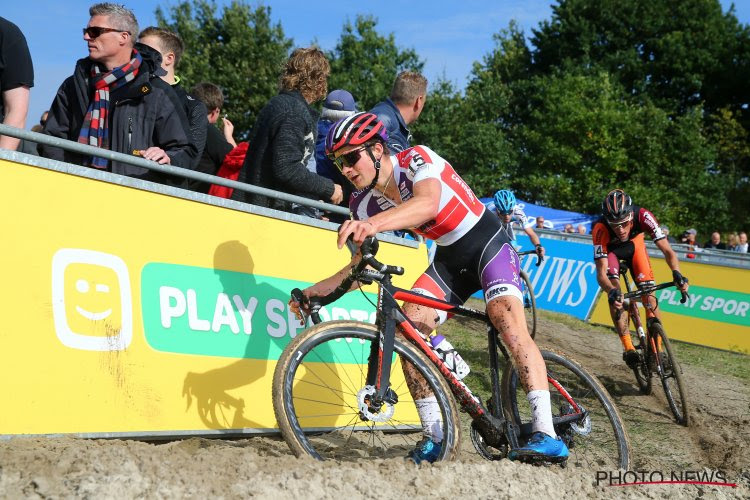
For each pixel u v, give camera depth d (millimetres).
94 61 3098
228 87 25406
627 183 28203
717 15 36500
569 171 29203
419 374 2797
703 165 30062
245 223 3254
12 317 2428
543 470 2711
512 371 3090
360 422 3439
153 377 2781
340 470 2375
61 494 1946
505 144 29922
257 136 3705
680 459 3934
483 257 2842
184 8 26625
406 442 3449
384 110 4535
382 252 3926
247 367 3121
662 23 36062
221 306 3076
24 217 2508
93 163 3004
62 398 2508
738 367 7492
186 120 3391
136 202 2852
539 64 37719
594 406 3141
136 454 2338
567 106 28344
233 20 25812
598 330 8930
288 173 3611
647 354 5328
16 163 2516
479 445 2977
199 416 2900
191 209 3045
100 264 2693
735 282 8711
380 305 2727
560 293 9969
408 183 2730
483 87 32062
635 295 5375
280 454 2822
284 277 3373
